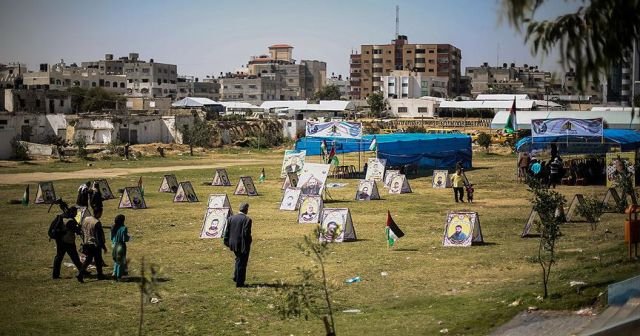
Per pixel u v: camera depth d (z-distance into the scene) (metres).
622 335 11.62
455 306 16.36
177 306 17.38
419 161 62.00
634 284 14.33
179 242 27.23
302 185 42.59
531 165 52.09
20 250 25.53
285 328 15.42
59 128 95.62
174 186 47.56
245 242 19.22
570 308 14.48
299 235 28.64
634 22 9.42
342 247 25.58
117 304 17.62
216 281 20.06
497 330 13.73
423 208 38.19
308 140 62.81
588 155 57.50
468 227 25.64
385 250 24.84
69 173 61.50
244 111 164.00
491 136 98.06
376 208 38.22
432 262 22.39
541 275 18.94
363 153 80.50
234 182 54.62
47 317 16.48
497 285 18.41
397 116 157.38
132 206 38.22
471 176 58.19
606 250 21.55
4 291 18.98
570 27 9.40
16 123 93.25
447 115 152.75
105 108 133.25
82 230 20.48
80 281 20.08
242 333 15.14
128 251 25.23
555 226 17.48
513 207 38.25
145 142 99.88
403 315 15.96
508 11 9.20
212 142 104.56
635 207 19.58
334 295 18.20
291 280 19.92
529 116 69.19
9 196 44.28
